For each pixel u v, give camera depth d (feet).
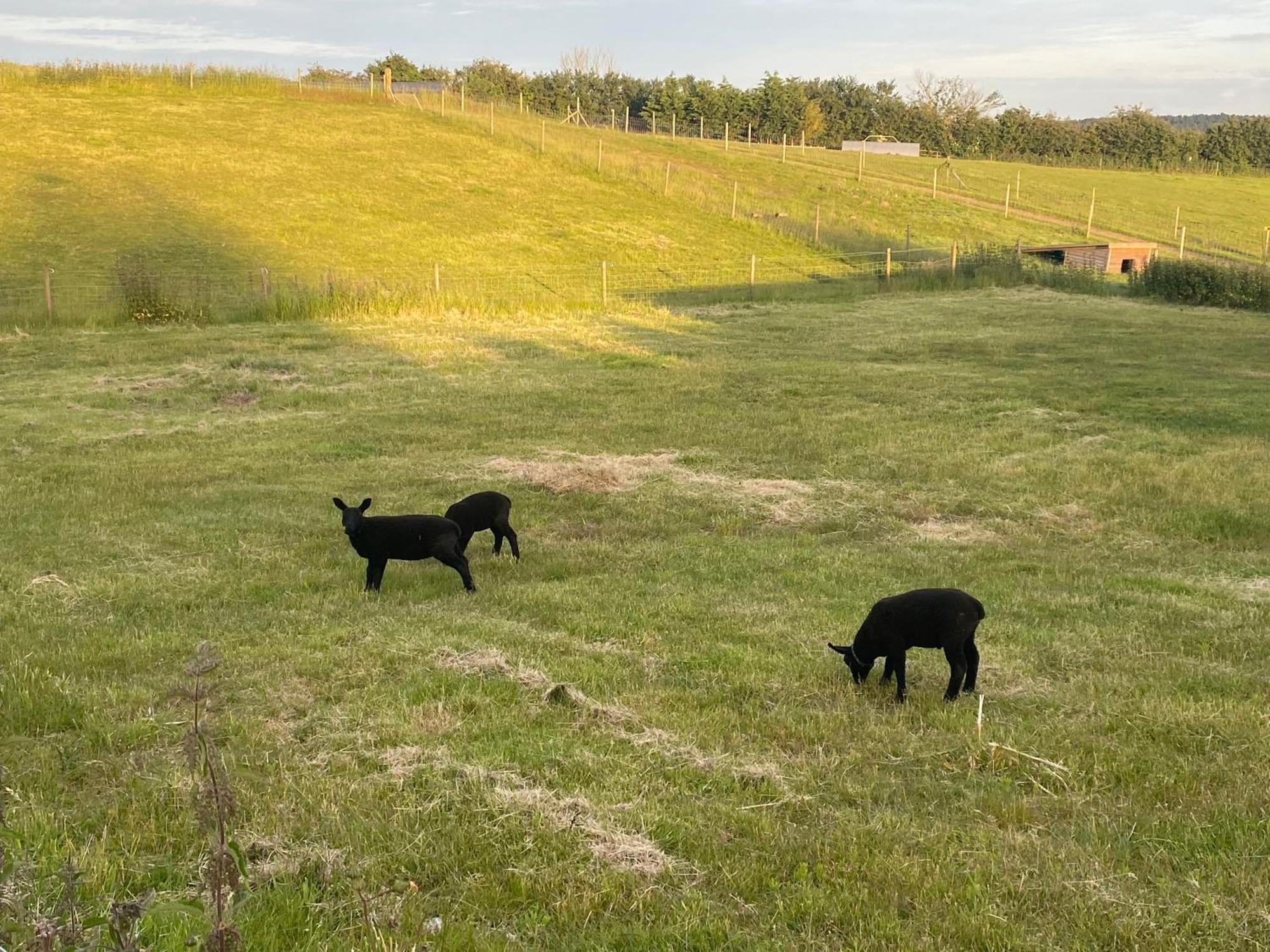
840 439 58.95
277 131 195.00
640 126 353.31
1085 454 55.11
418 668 26.58
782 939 15.53
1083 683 26.94
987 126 349.61
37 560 36.99
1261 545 41.70
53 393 69.97
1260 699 25.49
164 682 25.46
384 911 15.60
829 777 21.09
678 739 22.63
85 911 14.93
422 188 174.60
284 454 55.67
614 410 67.05
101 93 208.13
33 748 21.47
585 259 149.18
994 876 17.22
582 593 34.40
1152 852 18.16
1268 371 78.64
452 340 92.53
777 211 187.32
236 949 11.92
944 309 116.88
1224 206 250.78
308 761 21.06
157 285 103.86
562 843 17.92
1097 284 133.80
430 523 34.27
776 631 30.53
